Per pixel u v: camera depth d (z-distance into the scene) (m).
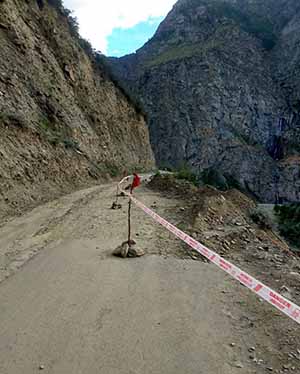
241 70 134.38
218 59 131.88
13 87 23.16
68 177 23.14
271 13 177.00
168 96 120.56
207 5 174.00
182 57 130.62
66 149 25.36
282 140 129.62
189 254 8.03
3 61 23.69
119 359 4.14
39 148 20.42
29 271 6.95
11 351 4.31
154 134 113.75
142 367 4.00
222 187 94.94
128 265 7.33
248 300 5.69
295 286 6.29
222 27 153.62
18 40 26.75
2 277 6.65
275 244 9.70
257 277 6.71
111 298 5.74
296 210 37.69
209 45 143.75
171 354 4.24
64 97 31.72
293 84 138.75
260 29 165.50
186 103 120.31
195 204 14.01
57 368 3.98
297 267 7.43
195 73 126.56
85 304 5.52
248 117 127.50
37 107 25.69
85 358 4.16
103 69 48.25
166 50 158.88
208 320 5.05
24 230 10.31
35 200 15.80
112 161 39.12
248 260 7.77
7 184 14.81
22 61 26.39
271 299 3.37
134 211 13.68
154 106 118.81
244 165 114.81
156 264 7.39
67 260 7.62
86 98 38.28
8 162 15.95
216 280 6.55
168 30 173.25
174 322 4.99
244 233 9.93
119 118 47.81
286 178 115.44
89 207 14.73
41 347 4.38
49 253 8.12
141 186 24.95
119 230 10.36
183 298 5.77
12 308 5.40
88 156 31.17
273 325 4.88
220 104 123.50
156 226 10.80
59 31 36.41
